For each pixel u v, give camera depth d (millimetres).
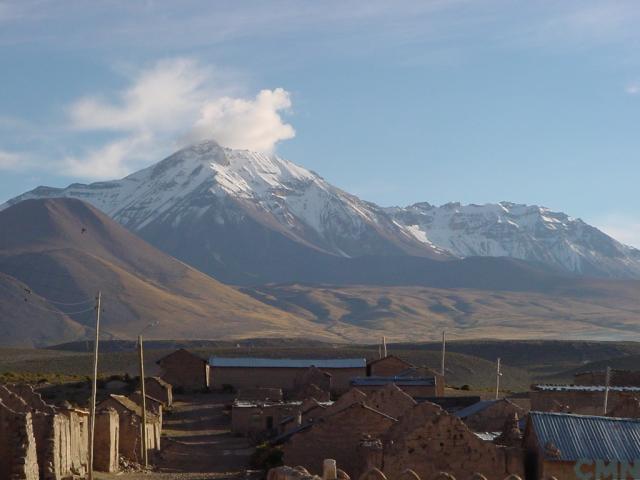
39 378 139250
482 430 65812
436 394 111375
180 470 73875
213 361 139500
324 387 124188
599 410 71750
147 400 101125
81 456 63156
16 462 50000
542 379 183250
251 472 65688
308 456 60875
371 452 43375
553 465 40750
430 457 42875
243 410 98750
